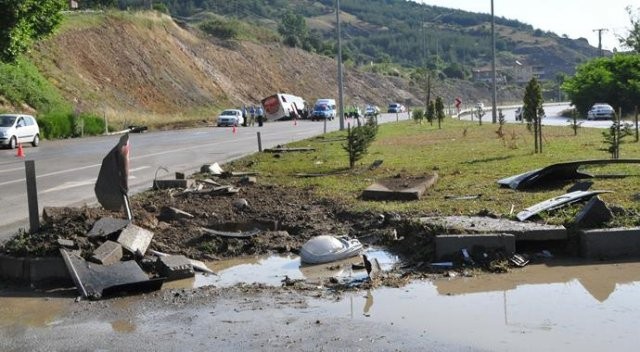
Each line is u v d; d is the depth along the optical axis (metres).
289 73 98.25
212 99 73.19
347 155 23.03
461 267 8.38
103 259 8.27
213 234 10.29
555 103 118.81
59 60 53.94
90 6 79.62
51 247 8.45
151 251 9.26
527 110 22.67
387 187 13.26
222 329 6.37
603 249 8.66
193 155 26.12
